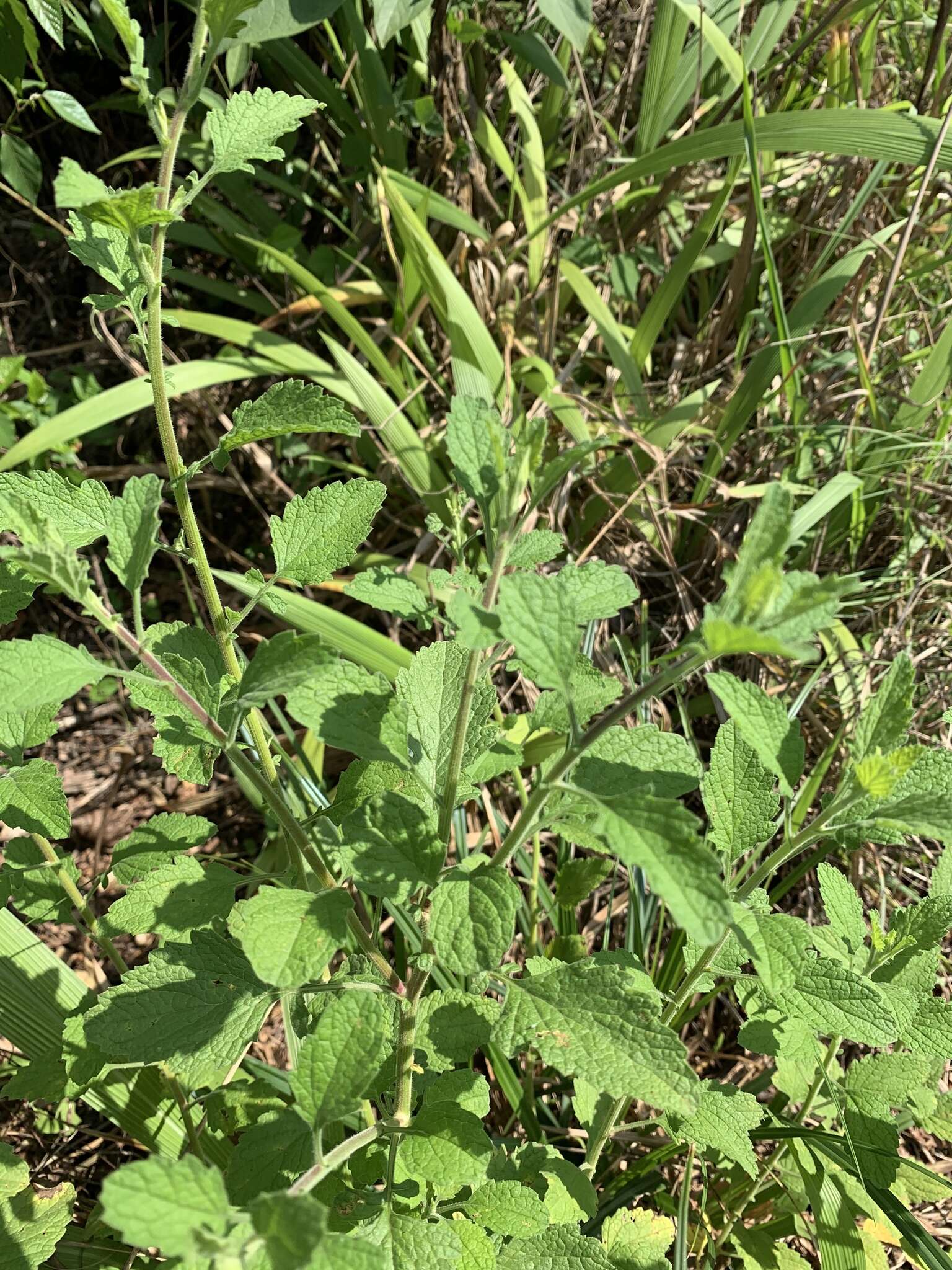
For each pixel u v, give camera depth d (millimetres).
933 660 3166
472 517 3318
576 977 1302
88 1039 1382
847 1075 1833
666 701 3262
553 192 4078
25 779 1598
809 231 3758
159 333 1362
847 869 2926
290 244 3652
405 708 1342
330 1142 1649
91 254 1346
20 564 1046
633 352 3607
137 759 3553
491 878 1200
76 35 3605
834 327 3703
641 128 3658
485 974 1367
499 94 4027
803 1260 2023
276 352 3254
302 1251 860
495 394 3230
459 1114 1353
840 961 1577
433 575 1484
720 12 3545
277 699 3355
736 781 1448
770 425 3523
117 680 3564
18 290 4059
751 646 920
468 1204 1454
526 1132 2262
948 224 3691
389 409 3260
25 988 1906
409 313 3619
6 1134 2395
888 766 1236
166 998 1423
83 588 1098
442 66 3633
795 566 3391
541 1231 1420
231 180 3752
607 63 4082
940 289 3795
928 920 1644
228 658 1557
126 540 1208
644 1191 2119
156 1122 2004
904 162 2947
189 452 3861
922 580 3160
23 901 1754
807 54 3789
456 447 1315
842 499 3225
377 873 1207
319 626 2695
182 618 3773
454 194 3762
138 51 1253
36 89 3756
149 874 1494
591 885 2125
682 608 3408
